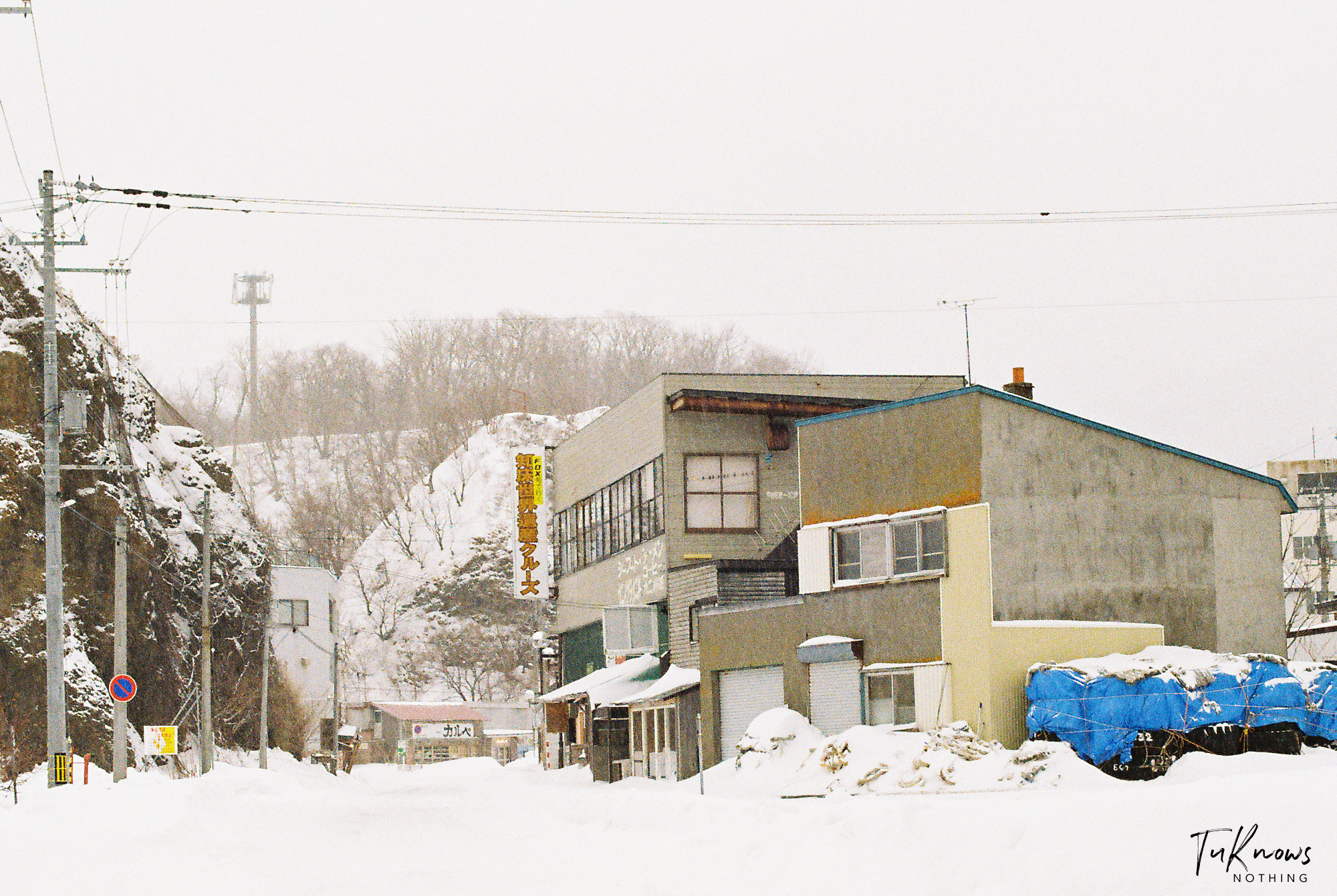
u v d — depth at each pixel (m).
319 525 139.25
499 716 111.19
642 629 40.88
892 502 29.05
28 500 47.25
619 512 44.78
